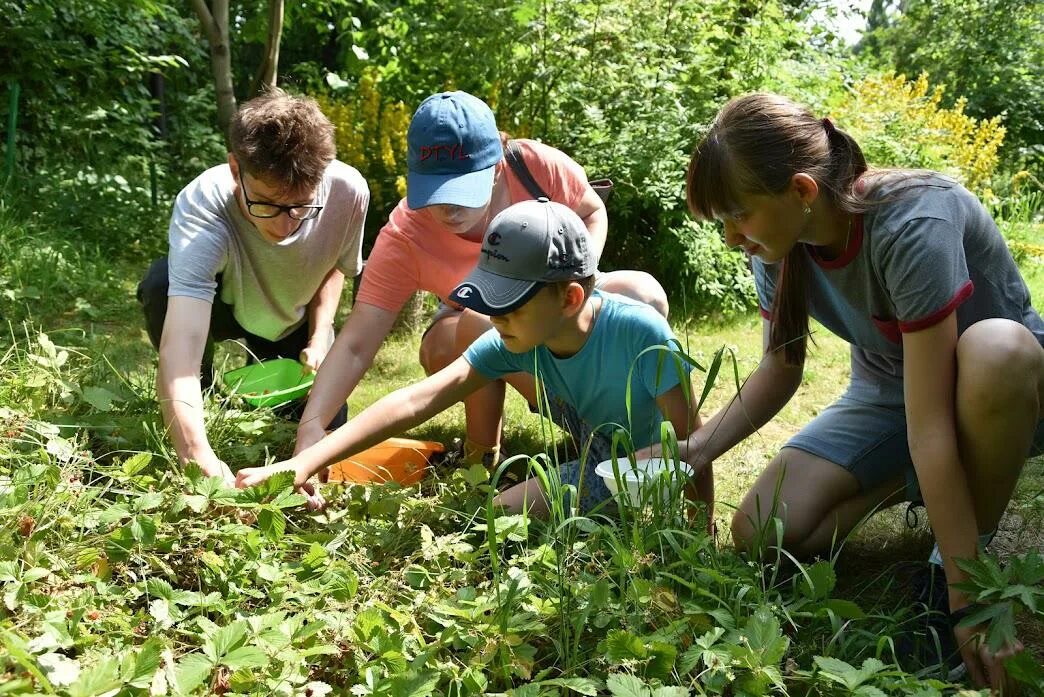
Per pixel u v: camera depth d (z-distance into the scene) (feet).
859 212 6.86
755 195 6.75
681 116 19.02
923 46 44.88
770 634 5.77
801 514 7.79
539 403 7.52
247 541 7.02
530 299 7.57
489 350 8.50
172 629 6.23
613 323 8.23
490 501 6.42
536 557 6.79
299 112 9.16
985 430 6.64
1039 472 10.12
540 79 20.26
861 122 22.72
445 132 9.25
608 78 20.21
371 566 7.35
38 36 26.81
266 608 6.52
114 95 29.94
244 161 8.98
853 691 5.43
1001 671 5.97
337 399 9.53
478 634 6.17
